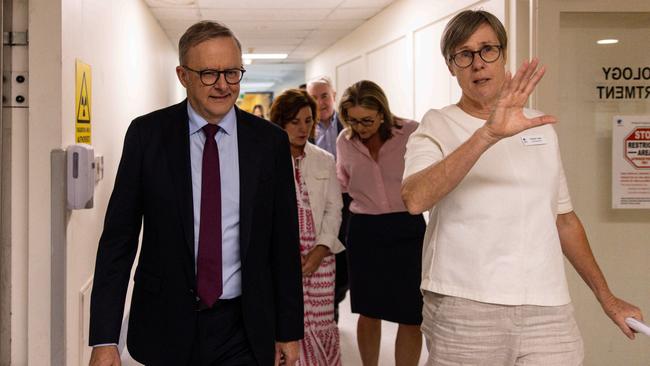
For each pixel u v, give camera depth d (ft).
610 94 11.43
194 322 5.77
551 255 5.68
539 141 5.81
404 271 10.18
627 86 11.45
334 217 9.14
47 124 7.62
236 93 5.87
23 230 7.67
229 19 22.67
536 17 11.06
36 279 7.64
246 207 5.89
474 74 5.73
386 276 10.28
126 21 14.46
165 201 5.76
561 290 5.68
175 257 5.76
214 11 20.79
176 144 5.86
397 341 10.52
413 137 6.01
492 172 5.67
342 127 15.08
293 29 25.75
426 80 17.66
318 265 8.73
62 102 7.72
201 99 5.73
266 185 6.05
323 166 9.15
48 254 7.64
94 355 5.71
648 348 11.55
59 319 7.66
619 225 11.57
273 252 6.31
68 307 8.08
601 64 11.37
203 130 5.94
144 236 5.96
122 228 5.89
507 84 4.88
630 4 11.05
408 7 18.92
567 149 11.42
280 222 6.27
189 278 5.75
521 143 5.79
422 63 17.95
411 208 5.38
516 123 4.85
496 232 5.61
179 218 5.76
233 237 5.92
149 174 5.81
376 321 10.79
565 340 5.66
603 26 11.34
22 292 7.69
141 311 5.94
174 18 21.63
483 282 5.59
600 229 11.55
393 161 10.21
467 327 5.64
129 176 5.85
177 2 18.86
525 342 5.60
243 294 5.87
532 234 5.63
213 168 5.89
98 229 10.59
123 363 13.19
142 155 5.86
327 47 31.91
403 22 19.45
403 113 19.85
